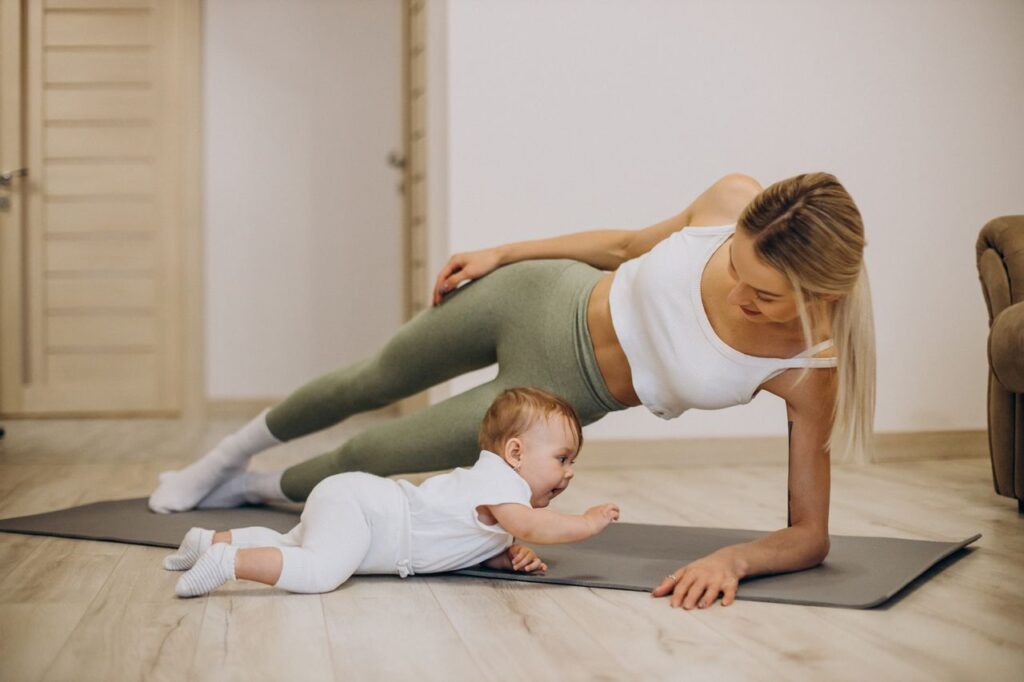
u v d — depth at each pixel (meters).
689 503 2.83
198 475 2.58
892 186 3.86
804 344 1.79
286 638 1.52
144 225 5.74
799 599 1.71
